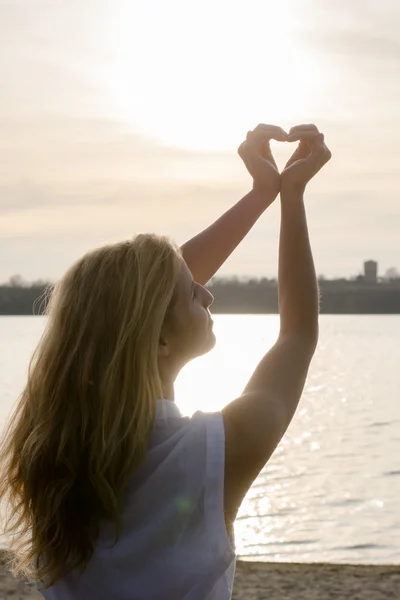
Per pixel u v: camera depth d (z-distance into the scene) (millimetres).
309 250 1653
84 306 1496
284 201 1679
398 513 18781
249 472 1441
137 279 1483
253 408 1458
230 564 1444
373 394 54250
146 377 1455
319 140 1777
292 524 17688
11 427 1589
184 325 1543
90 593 1494
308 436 34344
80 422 1476
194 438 1432
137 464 1446
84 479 1470
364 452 29453
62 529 1475
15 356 101562
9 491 1586
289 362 1531
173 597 1421
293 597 6133
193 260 1821
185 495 1422
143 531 1438
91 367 1472
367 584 6480
